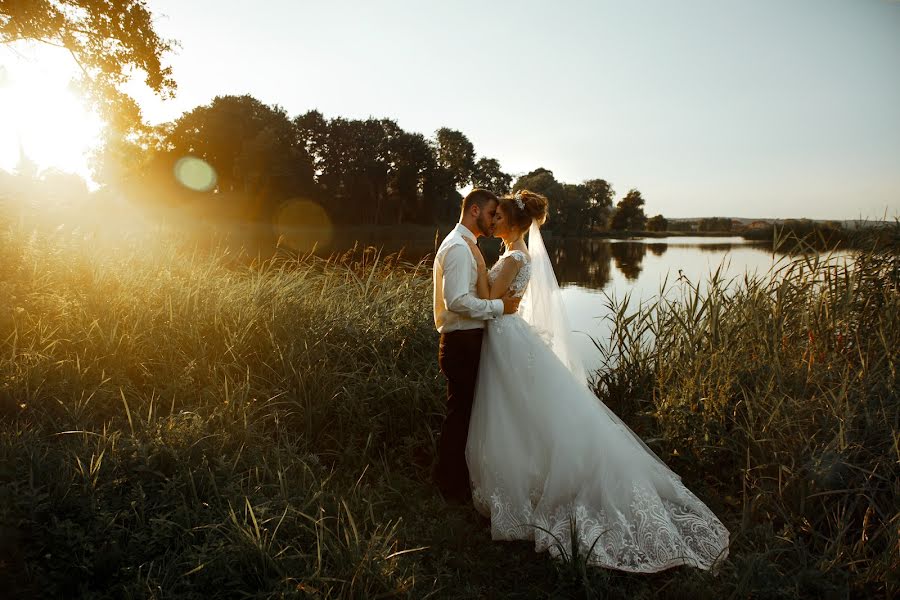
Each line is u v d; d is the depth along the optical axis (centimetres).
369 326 423
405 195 6519
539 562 259
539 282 328
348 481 313
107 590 193
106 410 317
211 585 199
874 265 401
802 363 342
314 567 213
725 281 429
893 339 345
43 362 338
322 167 6512
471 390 307
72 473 239
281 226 5331
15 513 206
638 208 7969
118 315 400
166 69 1566
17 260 420
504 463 281
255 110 6284
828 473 271
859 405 299
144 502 232
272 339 392
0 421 286
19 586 190
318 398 355
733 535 264
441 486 312
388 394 359
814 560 245
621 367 413
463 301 284
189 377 356
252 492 252
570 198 6825
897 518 239
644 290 1138
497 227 309
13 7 1223
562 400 277
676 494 269
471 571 251
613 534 252
